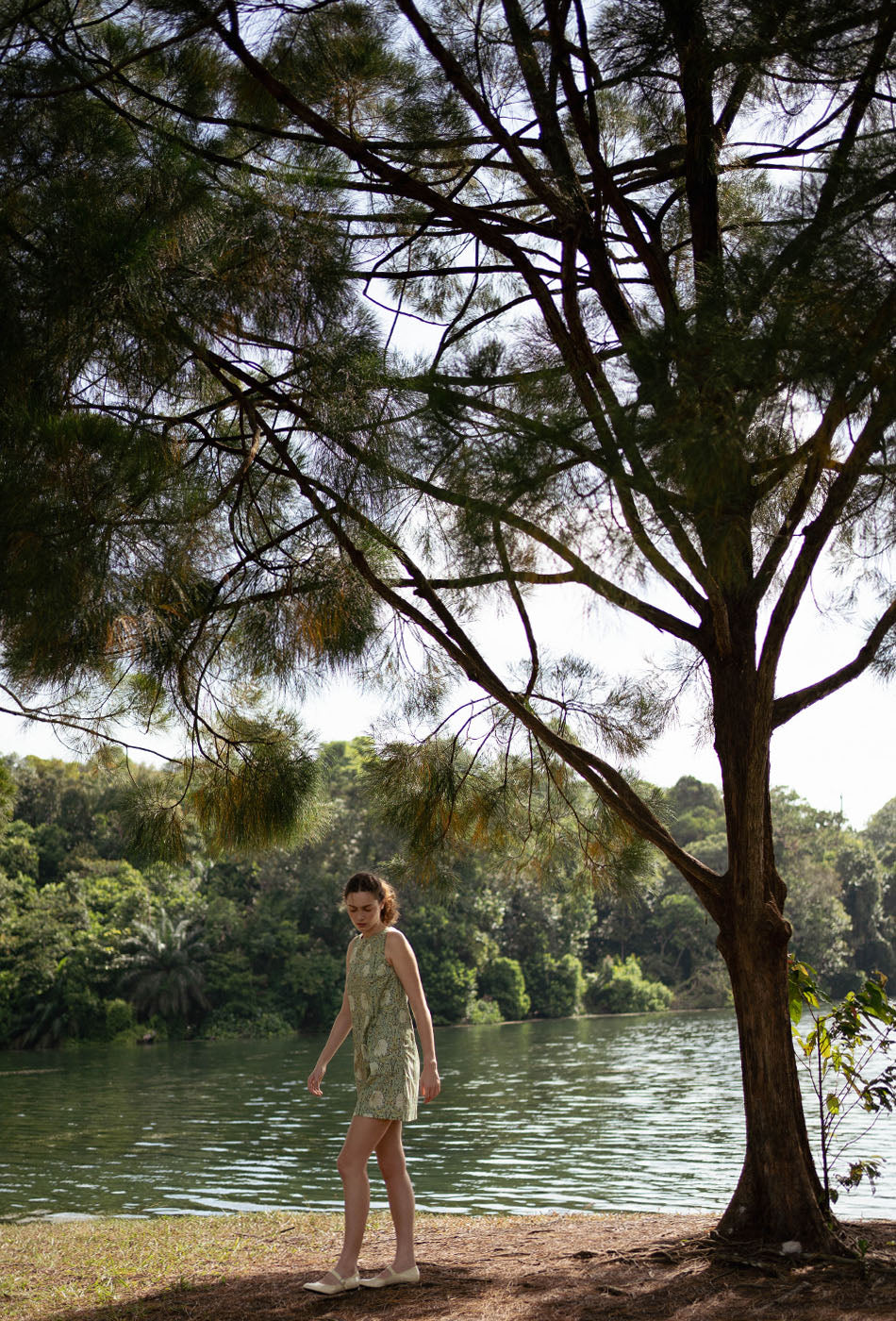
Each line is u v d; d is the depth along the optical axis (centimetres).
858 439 462
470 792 634
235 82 569
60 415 417
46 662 455
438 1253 566
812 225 431
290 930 5056
